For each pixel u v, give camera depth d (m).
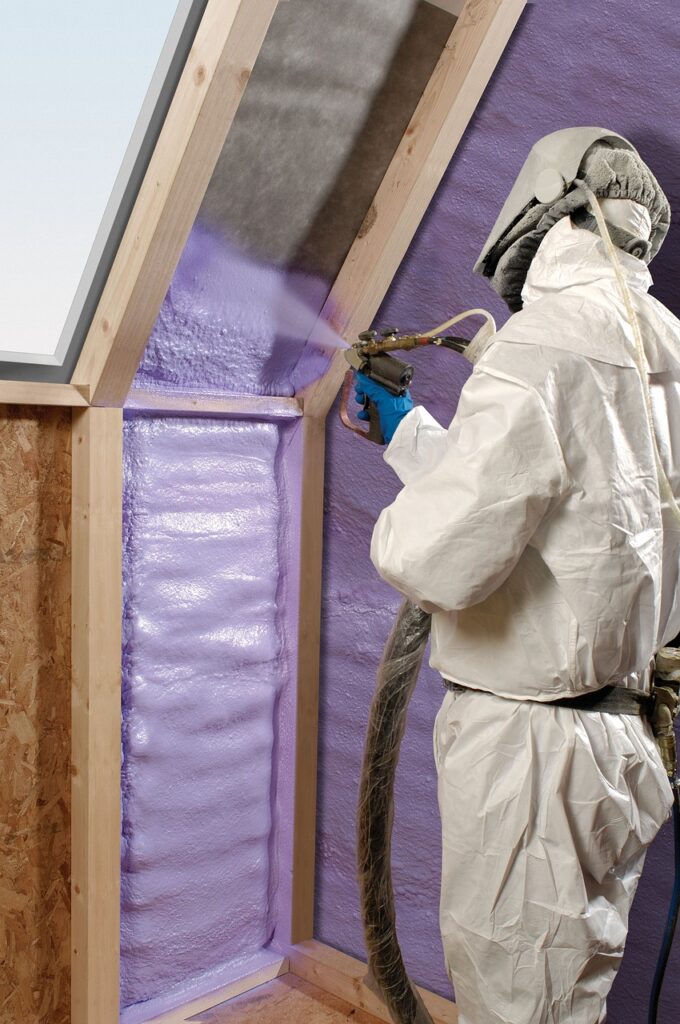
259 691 2.09
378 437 1.51
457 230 1.86
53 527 1.70
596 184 1.29
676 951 1.69
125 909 1.91
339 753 2.13
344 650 2.11
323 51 1.55
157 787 1.93
